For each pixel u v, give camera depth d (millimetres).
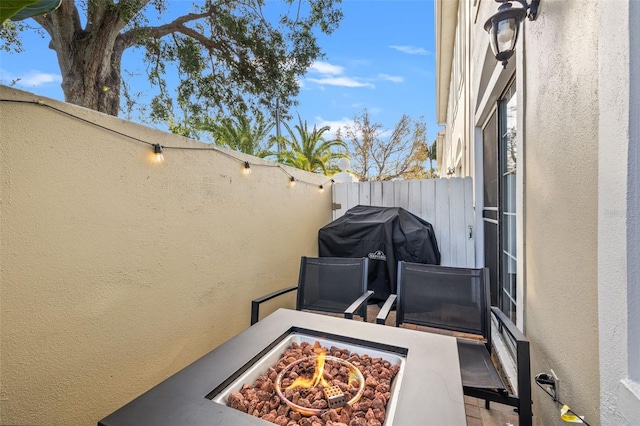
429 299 2412
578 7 1212
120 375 1754
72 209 1509
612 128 960
